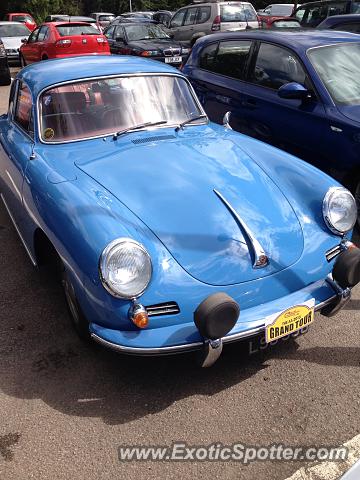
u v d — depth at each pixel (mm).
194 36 13078
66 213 2664
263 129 5293
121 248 2354
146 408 2635
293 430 2475
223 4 13516
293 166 3301
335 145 4465
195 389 2756
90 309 2520
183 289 2461
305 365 2912
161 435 2471
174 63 12086
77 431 2498
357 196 4449
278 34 5371
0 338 3225
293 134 4918
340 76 4777
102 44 12992
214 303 2338
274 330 2555
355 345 3076
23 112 4066
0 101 11008
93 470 2289
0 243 4676
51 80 3734
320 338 3152
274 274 2656
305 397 2676
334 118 4430
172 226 2648
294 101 4863
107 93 3715
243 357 2988
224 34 6066
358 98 4602
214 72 6051
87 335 3000
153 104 3818
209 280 2518
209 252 2588
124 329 2447
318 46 4977
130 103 3736
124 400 2689
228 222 2734
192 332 2451
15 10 32500
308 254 2795
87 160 3250
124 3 54281
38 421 2562
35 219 3121
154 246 2533
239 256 2619
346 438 2416
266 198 2979
